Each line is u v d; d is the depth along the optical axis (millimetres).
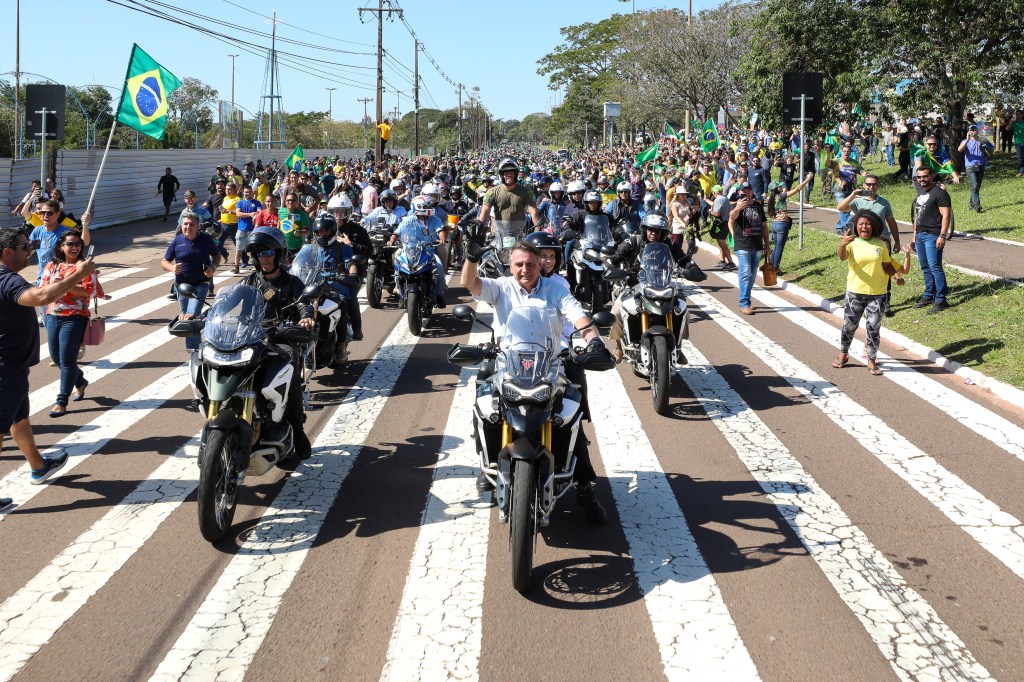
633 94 60469
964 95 25672
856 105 29297
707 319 12414
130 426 7754
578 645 4191
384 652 4152
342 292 9703
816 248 17250
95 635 4316
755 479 6328
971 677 3910
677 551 5184
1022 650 4113
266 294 6727
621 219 13312
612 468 6621
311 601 4645
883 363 9625
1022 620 4367
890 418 7680
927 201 11086
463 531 5496
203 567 5039
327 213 9844
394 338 11594
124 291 15773
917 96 26000
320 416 8047
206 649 4191
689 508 5836
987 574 4836
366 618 4465
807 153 27297
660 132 74125
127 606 4598
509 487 4797
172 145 58844
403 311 13562
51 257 10648
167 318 13148
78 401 8586
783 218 15242
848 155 24844
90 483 6379
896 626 4328
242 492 6191
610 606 4551
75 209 27875
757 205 12562
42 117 15711
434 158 59375
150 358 10469
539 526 5281
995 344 9422
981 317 10477
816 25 28203
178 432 7582
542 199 15688
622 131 86188
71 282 5668
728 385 8914
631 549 5219
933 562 4992
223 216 18750
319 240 9609
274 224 15203
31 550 5266
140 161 32531
